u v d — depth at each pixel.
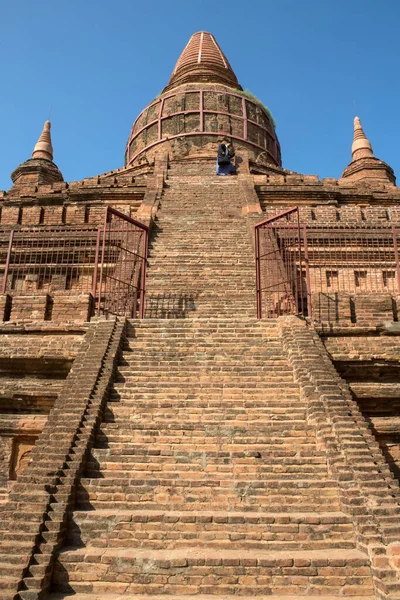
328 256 19.17
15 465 12.27
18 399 12.60
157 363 11.88
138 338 12.88
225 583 6.95
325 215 21.98
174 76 43.22
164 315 16.03
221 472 8.90
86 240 19.42
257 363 11.84
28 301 14.24
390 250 19.23
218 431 9.78
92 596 6.91
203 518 7.79
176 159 35.25
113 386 11.01
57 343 12.87
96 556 7.23
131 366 11.73
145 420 10.16
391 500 7.81
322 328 12.98
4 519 7.70
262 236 19.08
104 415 10.27
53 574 7.17
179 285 16.83
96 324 13.07
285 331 12.67
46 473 8.38
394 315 14.15
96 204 24.89
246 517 7.78
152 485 8.55
